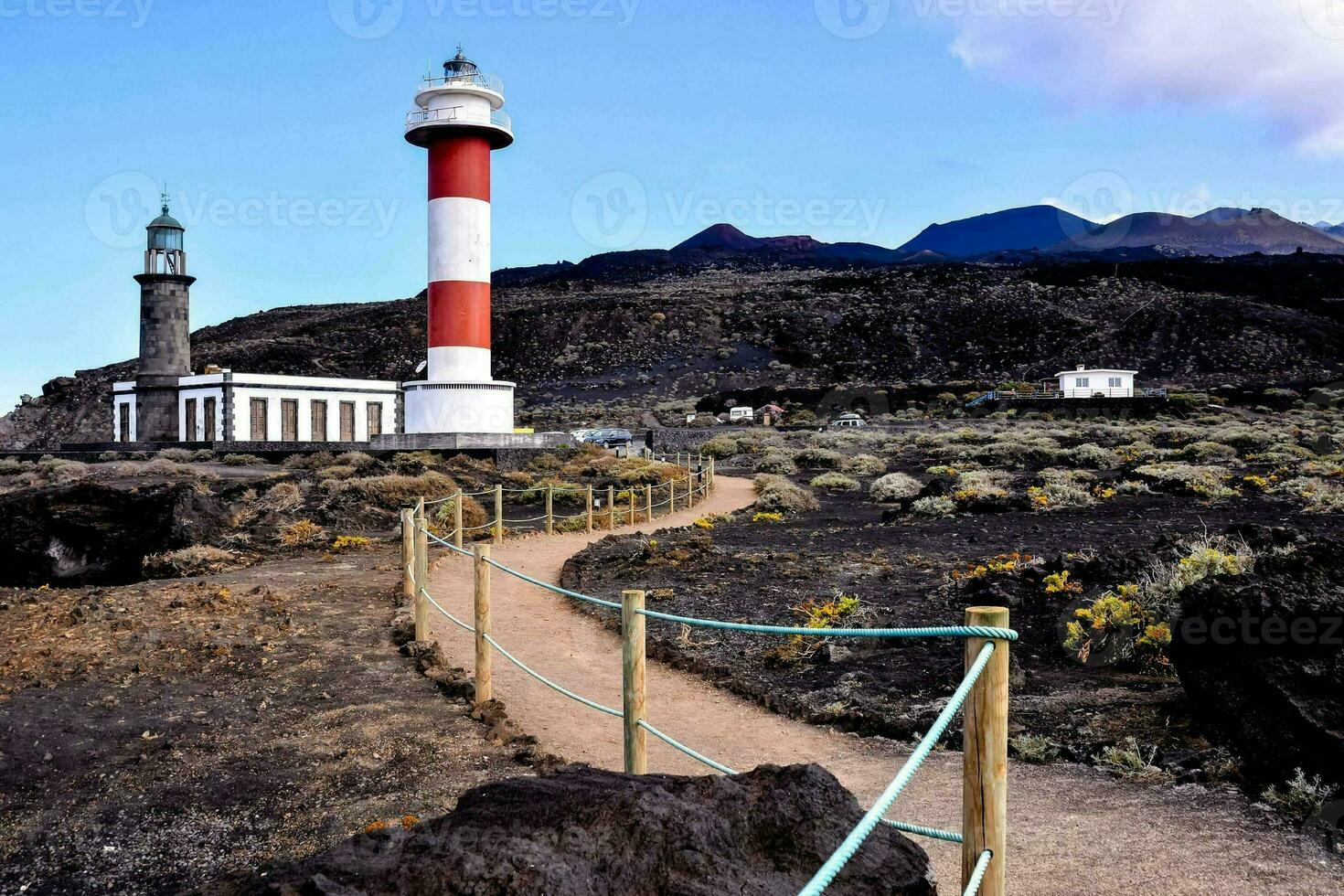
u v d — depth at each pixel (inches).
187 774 257.6
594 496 1063.6
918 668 363.3
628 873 124.2
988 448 1754.4
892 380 4084.6
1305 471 1071.0
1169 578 376.2
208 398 1793.8
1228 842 196.9
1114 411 2783.0
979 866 126.0
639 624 220.8
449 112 1322.6
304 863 127.7
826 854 132.4
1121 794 229.3
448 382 1378.0
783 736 301.6
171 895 191.9
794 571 559.5
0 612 452.8
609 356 4626.0
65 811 234.4
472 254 1368.1
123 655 374.9
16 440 3727.9
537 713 321.1
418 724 300.5
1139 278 5526.6
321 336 5319.9
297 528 799.1
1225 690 248.1
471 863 120.3
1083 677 332.8
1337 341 4215.1
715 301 5324.8
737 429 2600.9
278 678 351.3
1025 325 4598.9
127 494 804.6
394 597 504.4
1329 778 214.8
